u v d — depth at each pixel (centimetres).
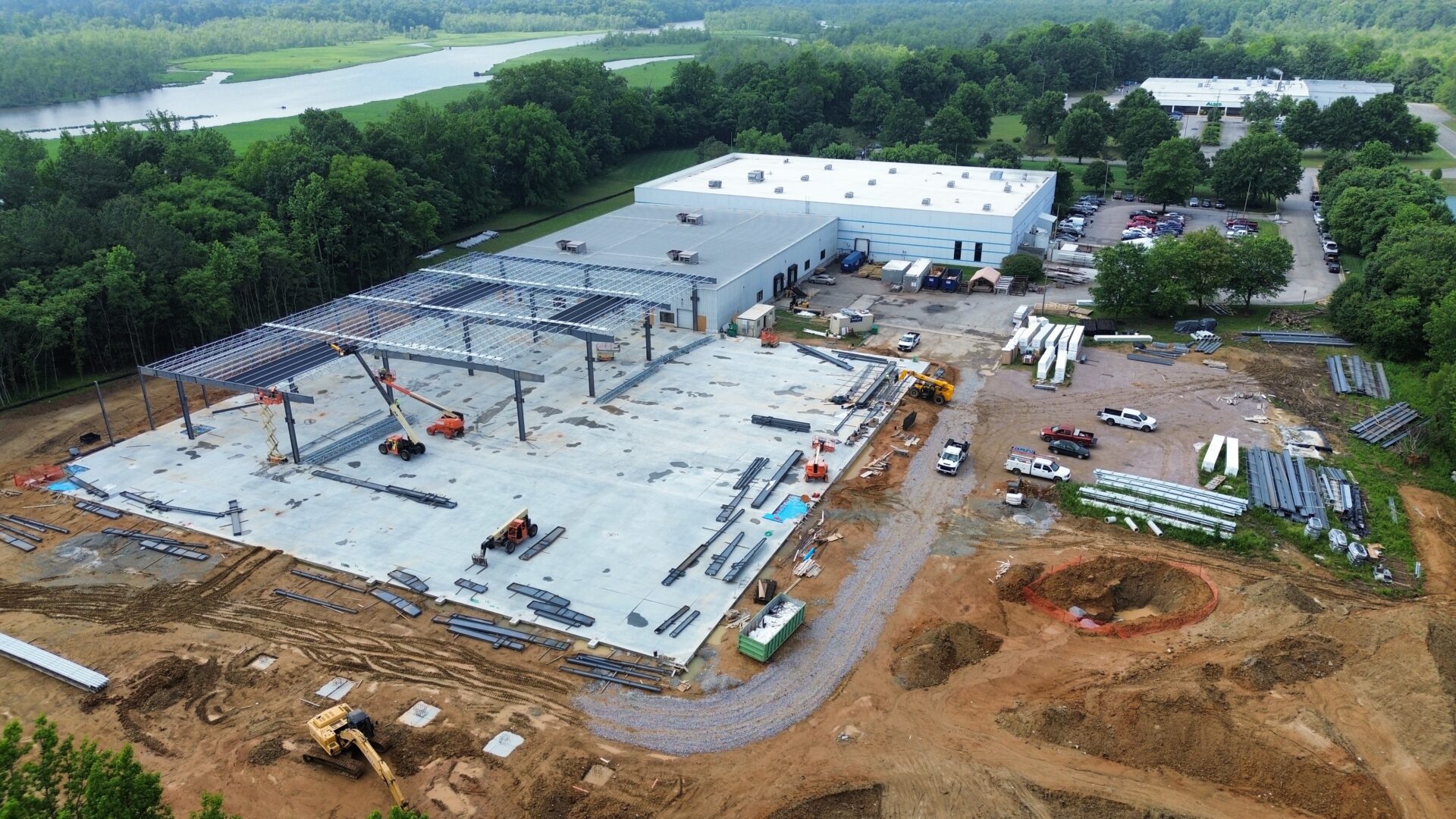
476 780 3250
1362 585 4391
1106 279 8056
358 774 3272
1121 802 3142
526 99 15025
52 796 2339
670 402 6419
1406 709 3434
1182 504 5047
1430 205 10369
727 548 4641
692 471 5444
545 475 5406
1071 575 4428
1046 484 5328
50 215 7206
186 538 4800
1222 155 12988
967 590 4356
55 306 6550
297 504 5112
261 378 5519
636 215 10519
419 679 3775
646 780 3259
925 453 5709
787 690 3700
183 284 7294
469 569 4491
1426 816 3050
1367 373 6881
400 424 5719
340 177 9094
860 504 5116
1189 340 7706
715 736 3469
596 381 6775
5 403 6488
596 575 4438
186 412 5856
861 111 18112
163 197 8525
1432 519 4928
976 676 3772
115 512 5038
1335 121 15650
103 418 6325
